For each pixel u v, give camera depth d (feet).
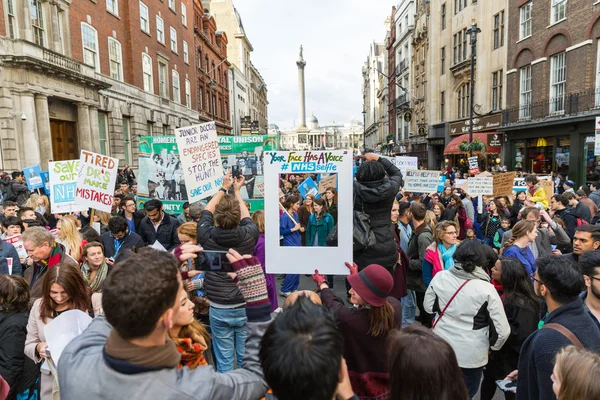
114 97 80.33
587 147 59.47
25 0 56.54
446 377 5.83
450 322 11.10
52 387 9.68
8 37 53.72
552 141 67.62
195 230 14.15
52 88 60.54
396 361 6.15
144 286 4.53
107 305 4.52
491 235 26.58
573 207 23.72
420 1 128.77
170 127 108.78
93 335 5.42
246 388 5.34
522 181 34.81
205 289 13.07
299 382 4.56
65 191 22.52
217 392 4.97
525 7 73.56
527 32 73.36
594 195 31.01
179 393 4.70
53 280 9.82
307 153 9.93
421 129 117.91
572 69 60.64
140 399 4.53
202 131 16.76
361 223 12.99
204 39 142.82
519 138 75.82
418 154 132.67
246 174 32.32
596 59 56.90
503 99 82.48
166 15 107.76
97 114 74.69
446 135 105.50
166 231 21.44
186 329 7.18
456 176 61.36
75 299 10.13
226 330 12.83
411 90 142.31
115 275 4.68
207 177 16.81
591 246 14.29
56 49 63.62
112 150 80.79
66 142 68.23
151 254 5.05
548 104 66.33
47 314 10.00
